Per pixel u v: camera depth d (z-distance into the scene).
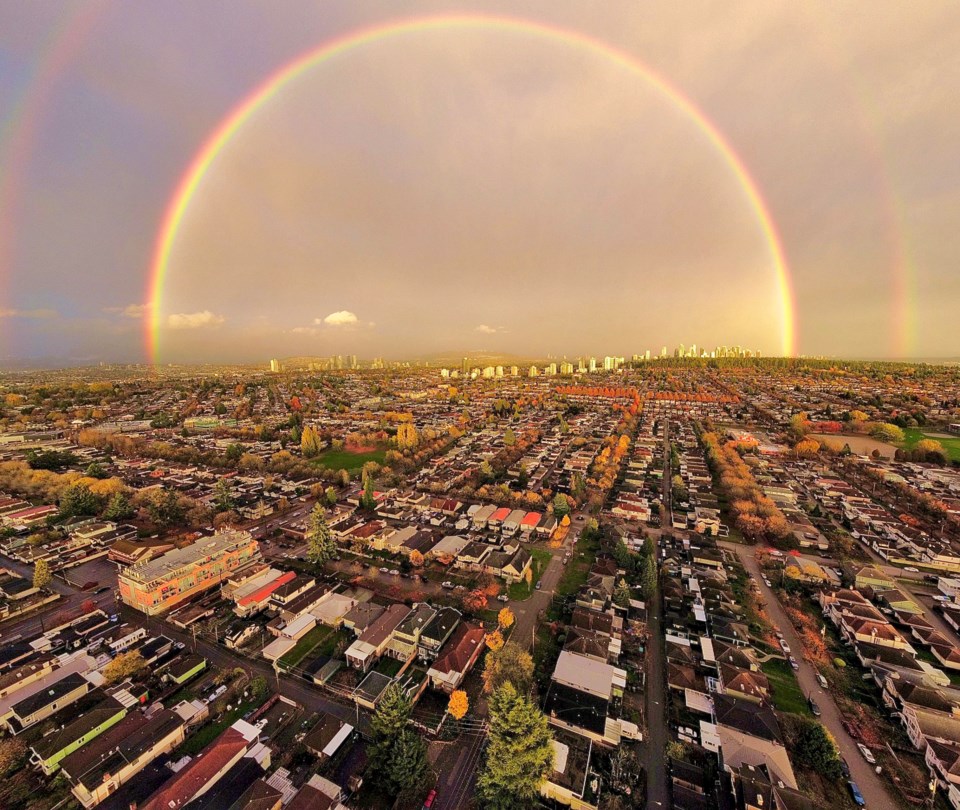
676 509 141.88
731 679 68.81
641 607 89.12
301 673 73.44
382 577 102.88
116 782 54.50
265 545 120.38
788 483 165.62
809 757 56.97
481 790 52.28
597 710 63.38
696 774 55.84
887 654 74.75
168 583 91.94
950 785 54.38
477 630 79.75
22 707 64.50
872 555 113.81
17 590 94.06
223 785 52.72
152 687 70.38
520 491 154.75
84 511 136.12
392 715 55.34
